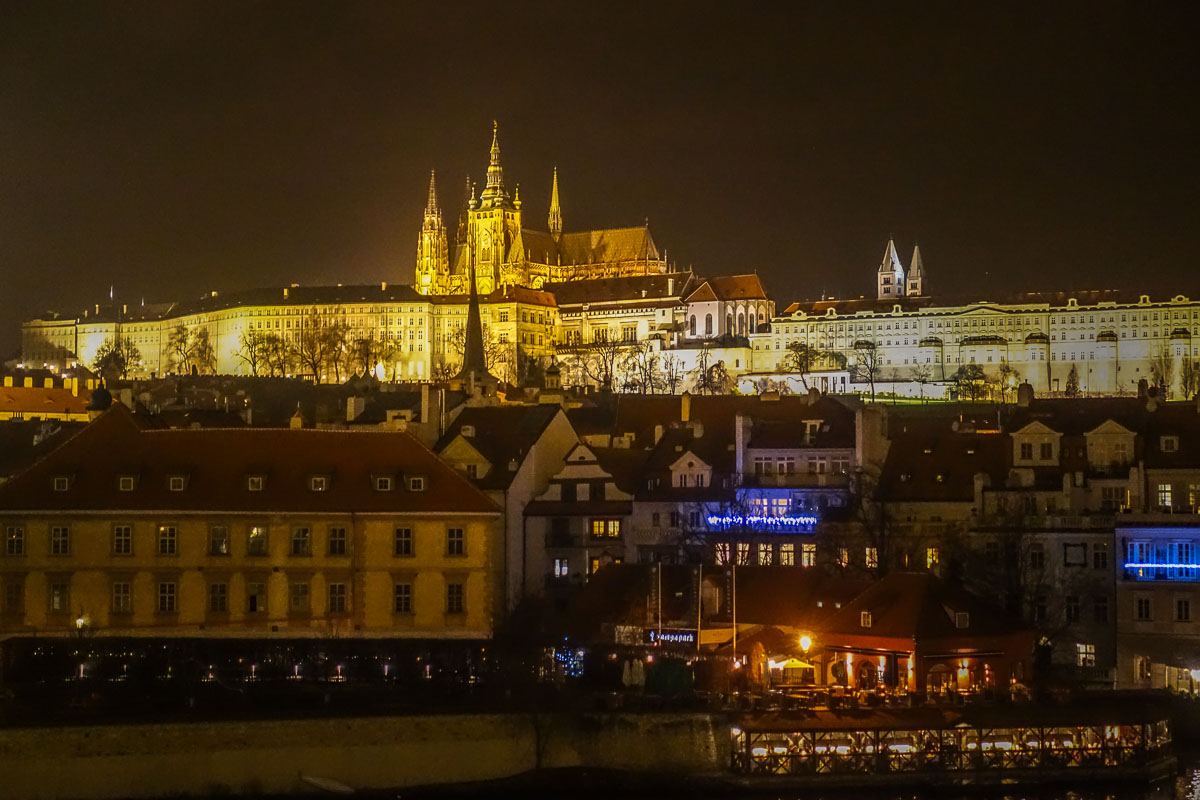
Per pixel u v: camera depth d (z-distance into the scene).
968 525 191.88
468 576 188.38
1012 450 198.88
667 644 172.62
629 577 186.38
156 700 155.75
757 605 178.00
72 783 140.25
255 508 187.62
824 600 175.25
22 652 173.00
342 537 188.12
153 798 141.62
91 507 186.75
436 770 146.88
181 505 187.38
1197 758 158.00
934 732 149.88
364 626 186.88
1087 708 155.62
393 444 195.38
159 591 186.12
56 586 186.00
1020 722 151.38
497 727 148.62
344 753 145.50
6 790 138.75
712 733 149.25
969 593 171.62
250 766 143.88
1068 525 186.75
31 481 189.25
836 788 147.75
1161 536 183.62
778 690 162.62
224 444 194.25
